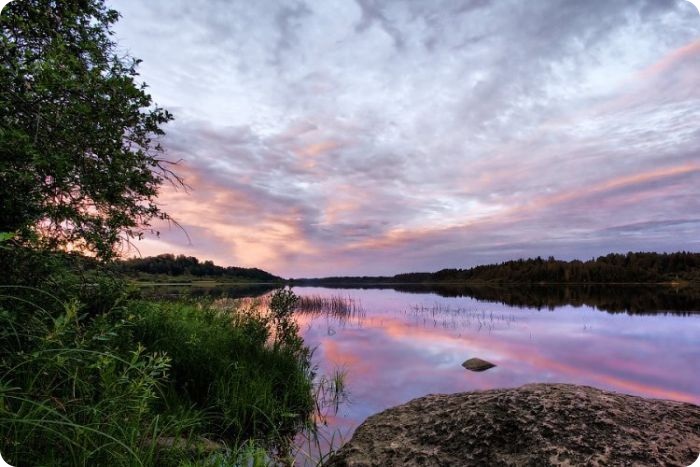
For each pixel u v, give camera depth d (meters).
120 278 4.75
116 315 4.13
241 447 3.89
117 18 4.38
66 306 2.75
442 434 2.68
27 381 2.66
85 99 3.40
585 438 2.31
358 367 8.98
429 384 7.71
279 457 4.20
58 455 2.44
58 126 3.39
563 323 17.42
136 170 4.28
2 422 2.23
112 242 4.52
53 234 4.21
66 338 3.04
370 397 6.76
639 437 2.27
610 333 14.57
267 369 6.60
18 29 3.50
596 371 9.24
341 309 21.92
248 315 8.38
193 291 31.25
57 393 2.95
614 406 2.62
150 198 4.73
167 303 8.13
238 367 5.72
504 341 12.80
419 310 23.19
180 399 4.69
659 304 27.73
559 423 2.47
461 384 7.78
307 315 19.94
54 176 3.46
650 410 2.59
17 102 3.08
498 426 2.57
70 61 3.29
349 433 5.14
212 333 7.07
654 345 12.31
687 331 15.02
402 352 10.86
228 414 4.86
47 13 3.62
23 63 3.04
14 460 2.23
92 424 2.52
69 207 3.96
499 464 2.29
